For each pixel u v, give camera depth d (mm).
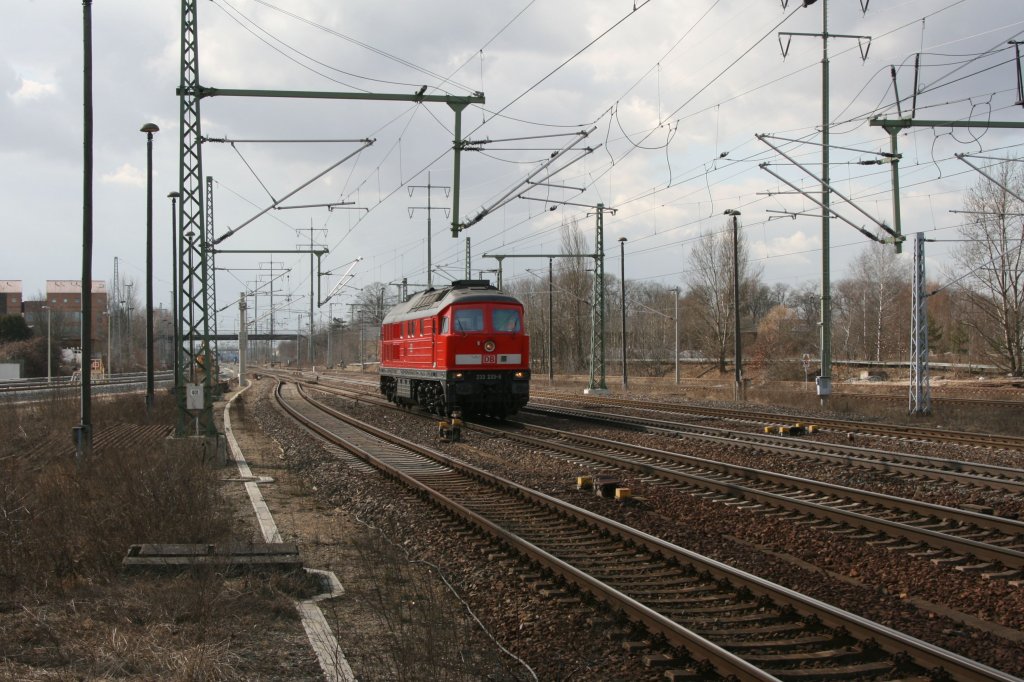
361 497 13719
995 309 49438
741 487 13047
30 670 5762
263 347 192250
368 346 118812
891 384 45812
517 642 6961
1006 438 18875
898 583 8352
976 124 20141
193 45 17453
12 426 23016
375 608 7590
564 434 21844
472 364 26484
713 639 6684
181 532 9680
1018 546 9617
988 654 6324
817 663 6199
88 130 16344
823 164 28016
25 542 8422
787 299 120062
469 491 13992
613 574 8703
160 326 101750
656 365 76688
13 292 123188
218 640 6590
